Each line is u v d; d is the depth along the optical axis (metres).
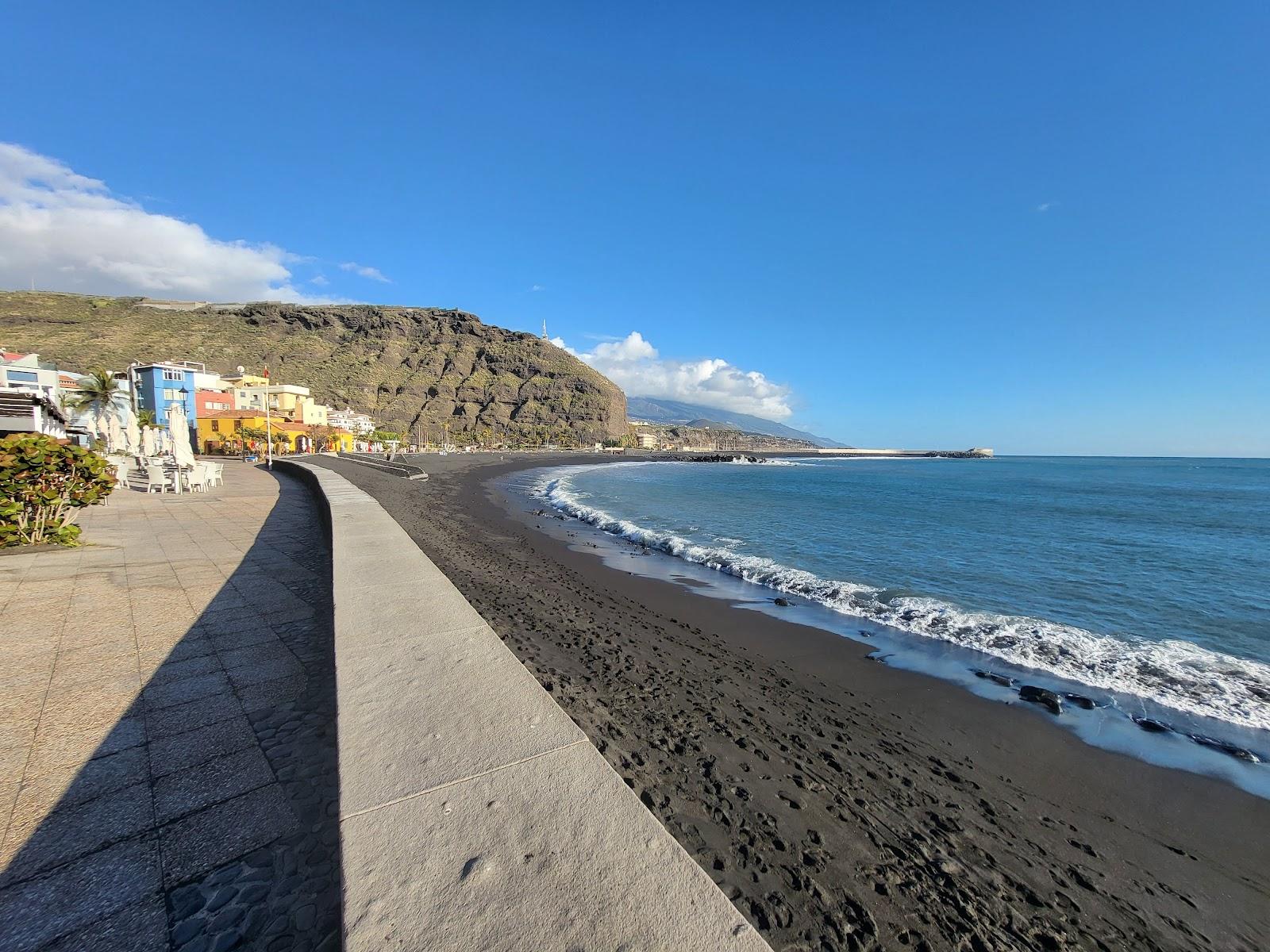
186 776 2.37
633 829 1.46
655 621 7.18
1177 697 5.39
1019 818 3.43
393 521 6.58
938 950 2.21
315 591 5.21
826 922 2.27
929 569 11.24
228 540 7.63
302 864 1.92
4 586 5.11
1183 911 2.75
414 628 2.89
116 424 20.47
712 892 1.27
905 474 59.69
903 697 5.25
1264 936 2.63
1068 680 5.78
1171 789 3.87
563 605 7.47
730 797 3.17
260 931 1.64
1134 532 17.36
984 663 6.20
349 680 2.25
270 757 2.54
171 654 3.70
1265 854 3.24
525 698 2.13
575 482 36.62
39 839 1.94
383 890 1.21
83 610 4.50
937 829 3.17
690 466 72.38
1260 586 10.10
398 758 1.69
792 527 17.30
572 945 1.11
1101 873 2.98
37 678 3.27
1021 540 15.32
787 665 5.93
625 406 143.12
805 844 2.81
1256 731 4.73
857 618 7.79
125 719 2.84
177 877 1.83
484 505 20.25
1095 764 4.16
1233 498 32.81
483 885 1.24
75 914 1.66
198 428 45.25
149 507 11.21
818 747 4.04
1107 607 8.64
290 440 47.19
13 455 6.58
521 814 1.49
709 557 11.66
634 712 4.22
